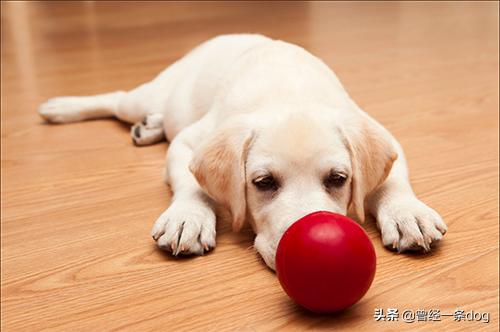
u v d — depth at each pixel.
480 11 2.05
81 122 1.12
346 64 1.41
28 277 0.70
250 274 0.68
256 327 0.61
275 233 0.65
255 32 1.80
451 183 0.84
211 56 0.93
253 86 0.75
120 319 0.63
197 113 0.88
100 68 1.47
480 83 1.22
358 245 0.58
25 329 0.63
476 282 0.66
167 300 0.65
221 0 2.48
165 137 1.00
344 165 0.67
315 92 0.73
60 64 1.53
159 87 1.02
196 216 0.71
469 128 1.00
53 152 0.99
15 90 1.32
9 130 1.09
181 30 1.90
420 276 0.67
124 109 1.06
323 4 2.31
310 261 0.58
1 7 2.55
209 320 0.62
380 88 1.21
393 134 0.99
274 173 0.66
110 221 0.79
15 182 0.90
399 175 0.76
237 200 0.68
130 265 0.71
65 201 0.85
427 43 1.60
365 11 2.13
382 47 1.57
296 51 0.82
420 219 0.69
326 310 0.60
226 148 0.69
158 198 0.83
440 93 1.17
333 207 0.65
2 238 0.77
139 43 1.73
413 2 2.28
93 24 2.07
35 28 2.04
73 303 0.66
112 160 0.95
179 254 0.71
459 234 0.73
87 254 0.73
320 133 0.66
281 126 0.67
